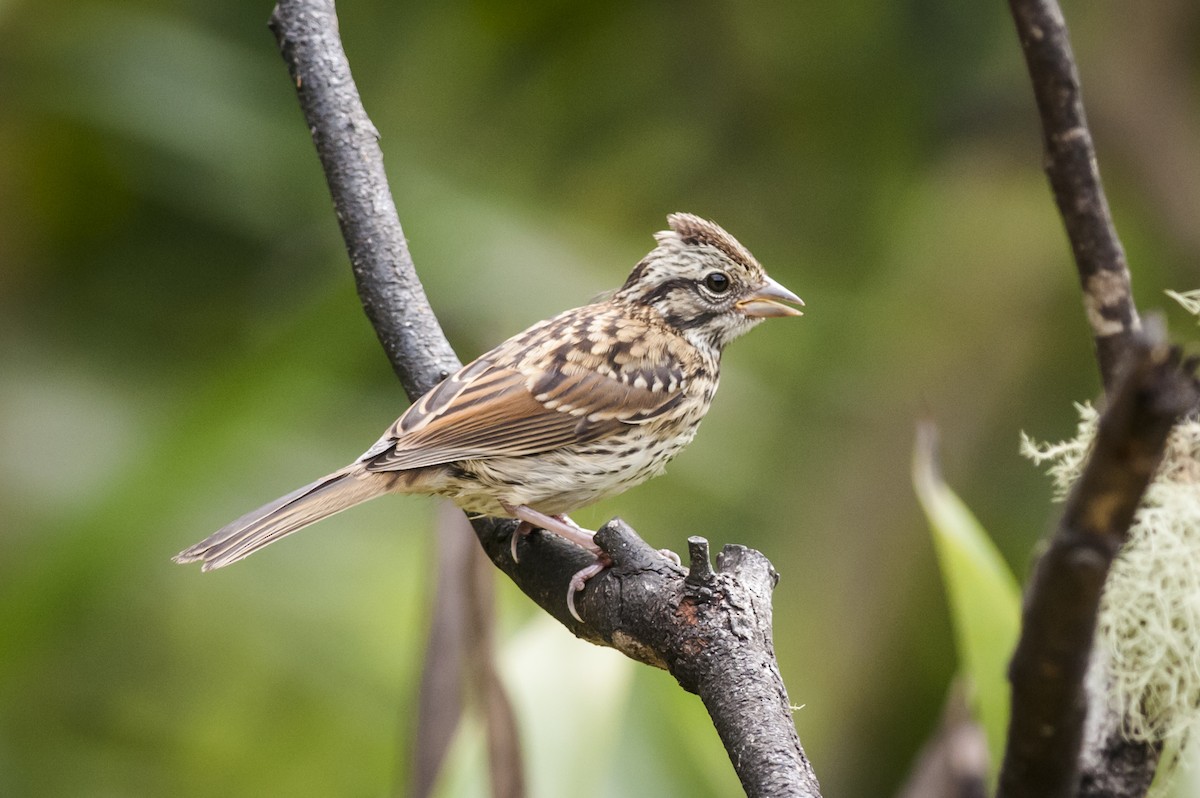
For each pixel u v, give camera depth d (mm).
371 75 11906
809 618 11570
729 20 12492
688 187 12297
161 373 11117
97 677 10102
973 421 12047
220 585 10281
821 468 11672
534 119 11984
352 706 10180
